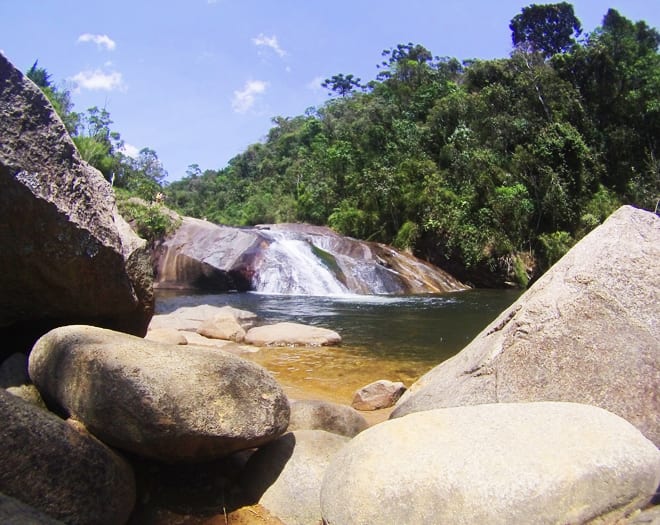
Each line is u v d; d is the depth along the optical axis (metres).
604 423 2.49
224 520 2.98
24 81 3.56
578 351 3.58
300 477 3.12
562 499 2.18
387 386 5.87
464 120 34.34
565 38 44.44
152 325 10.16
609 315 3.66
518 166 31.08
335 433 3.98
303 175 45.59
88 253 3.82
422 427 2.65
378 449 2.57
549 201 29.72
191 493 3.16
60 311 4.11
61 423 2.61
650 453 2.39
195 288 20.19
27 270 3.67
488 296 19.27
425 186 29.41
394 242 28.38
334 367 7.66
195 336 9.37
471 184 29.34
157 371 2.77
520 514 2.16
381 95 44.47
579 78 37.00
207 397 2.78
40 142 3.58
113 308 4.29
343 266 20.45
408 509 2.29
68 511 2.46
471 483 2.26
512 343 3.81
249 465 3.35
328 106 53.38
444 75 44.62
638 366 3.42
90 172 4.56
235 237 20.94
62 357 3.14
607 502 2.22
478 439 2.46
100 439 2.93
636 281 3.76
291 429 3.88
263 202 47.06
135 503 2.96
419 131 34.78
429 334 10.45
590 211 30.50
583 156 31.70
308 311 13.93
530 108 35.03
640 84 36.06
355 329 11.04
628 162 35.09
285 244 20.91
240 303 15.62
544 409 2.64
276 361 7.97
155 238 21.67
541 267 28.69
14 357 3.70
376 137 36.84
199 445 2.78
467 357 4.29
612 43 37.47
